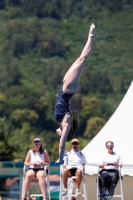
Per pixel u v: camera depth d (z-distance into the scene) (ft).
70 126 96.94
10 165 220.84
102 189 139.54
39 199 173.06
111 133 169.58
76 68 96.99
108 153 141.90
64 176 143.13
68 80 96.63
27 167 143.54
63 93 96.99
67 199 158.20
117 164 140.67
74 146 144.15
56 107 97.14
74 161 142.82
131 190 159.74
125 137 165.89
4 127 362.74
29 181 139.23
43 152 142.20
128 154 160.15
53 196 191.83
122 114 172.14
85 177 157.28
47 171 143.64
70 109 97.55
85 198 141.28
